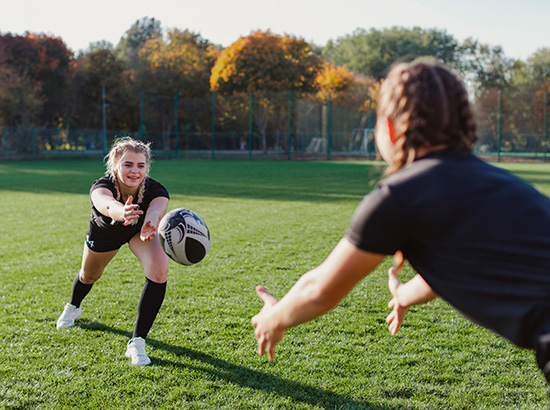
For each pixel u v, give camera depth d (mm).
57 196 13891
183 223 3322
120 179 3367
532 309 1277
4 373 3256
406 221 1338
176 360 3475
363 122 44938
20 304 4664
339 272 1421
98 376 3225
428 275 1421
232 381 3170
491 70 77625
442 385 3133
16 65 46438
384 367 3383
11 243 7531
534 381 3191
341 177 20672
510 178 1408
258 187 16234
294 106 44312
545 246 1315
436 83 1387
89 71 50281
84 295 4113
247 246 7297
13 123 44156
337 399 2947
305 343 3789
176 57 52531
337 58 85688
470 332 4023
